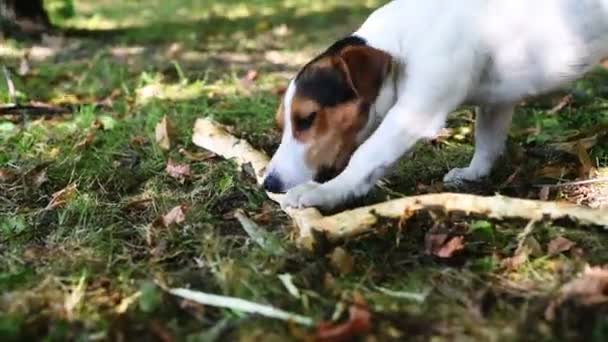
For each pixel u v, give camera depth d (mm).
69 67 2131
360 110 1205
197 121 1518
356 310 975
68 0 3012
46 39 2484
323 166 1221
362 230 1132
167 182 1382
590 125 1562
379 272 1082
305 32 2711
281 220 1227
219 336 969
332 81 1202
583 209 1152
